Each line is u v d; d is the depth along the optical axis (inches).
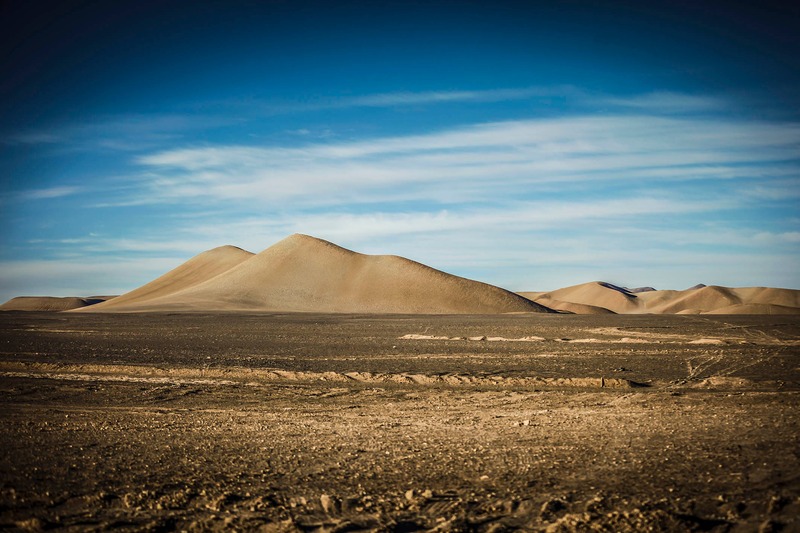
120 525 341.1
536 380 999.0
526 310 6446.9
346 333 2266.2
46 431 608.7
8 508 367.2
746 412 630.5
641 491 374.6
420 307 6363.2
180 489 404.2
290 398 871.1
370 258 7411.4
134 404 823.1
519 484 402.9
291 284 6692.9
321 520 348.2
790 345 1606.8
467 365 1234.0
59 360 1307.8
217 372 1134.4
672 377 1029.8
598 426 584.1
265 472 447.8
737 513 331.3
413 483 414.3
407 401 833.5
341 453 503.2
